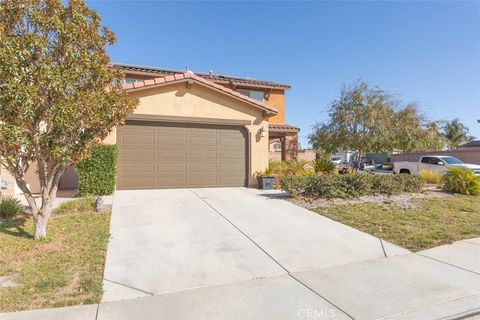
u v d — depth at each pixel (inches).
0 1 188.9
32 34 185.5
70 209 303.7
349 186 398.9
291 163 581.6
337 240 230.7
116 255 191.9
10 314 123.2
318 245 218.8
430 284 157.8
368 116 561.0
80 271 167.6
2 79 177.2
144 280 158.9
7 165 201.6
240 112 508.4
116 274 165.2
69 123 193.9
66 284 151.4
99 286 149.6
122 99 231.5
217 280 160.7
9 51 177.2
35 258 184.4
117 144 431.2
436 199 406.9
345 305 135.6
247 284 156.4
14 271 165.9
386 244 222.4
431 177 596.7
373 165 1180.5
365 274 170.1
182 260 186.9
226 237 232.7
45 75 186.5
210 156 497.0
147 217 286.4
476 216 309.9
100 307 131.0
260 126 524.1
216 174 500.7
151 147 461.4
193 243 217.8
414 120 579.2
